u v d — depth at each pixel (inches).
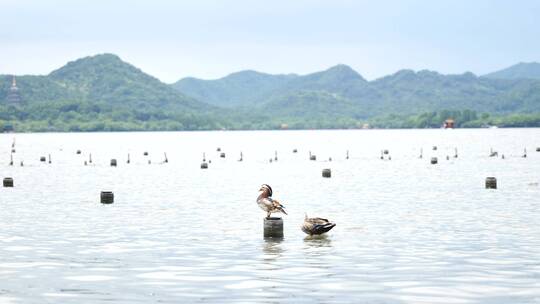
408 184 2544.3
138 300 813.2
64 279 924.6
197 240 1250.6
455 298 814.5
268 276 938.1
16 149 7062.0
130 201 1980.8
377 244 1195.9
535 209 1694.1
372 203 1884.8
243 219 1555.1
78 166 4050.2
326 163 4200.3
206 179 2925.7
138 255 1099.3
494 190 2239.2
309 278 924.0
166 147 7519.7
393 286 876.0
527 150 5856.3
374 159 4650.6
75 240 1253.1
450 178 2837.1
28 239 1264.8
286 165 4023.1
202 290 860.6
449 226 1413.6
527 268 981.2
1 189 2422.5
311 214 1638.8
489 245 1176.2
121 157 5319.9
